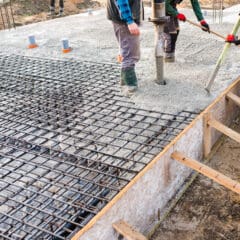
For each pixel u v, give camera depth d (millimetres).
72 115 3789
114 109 3867
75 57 5629
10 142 3395
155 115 3709
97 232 2033
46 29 7762
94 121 3654
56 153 3156
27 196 2666
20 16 10172
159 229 2512
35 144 3273
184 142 2846
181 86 4344
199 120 3020
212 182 2914
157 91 4234
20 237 2314
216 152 3320
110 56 5582
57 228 2361
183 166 2889
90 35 6941
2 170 3010
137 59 4184
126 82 4238
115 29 4066
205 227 2490
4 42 6867
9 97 4285
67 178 2869
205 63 5090
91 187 2725
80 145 3266
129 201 2266
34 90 4441
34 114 3854
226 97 3518
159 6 4039
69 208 2549
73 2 11609
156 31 4184
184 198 2773
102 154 3104
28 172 2928
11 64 5438
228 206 2658
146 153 3062
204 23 4316
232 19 7730
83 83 4570
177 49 5773
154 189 2527
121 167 2902
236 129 3703
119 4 3703
